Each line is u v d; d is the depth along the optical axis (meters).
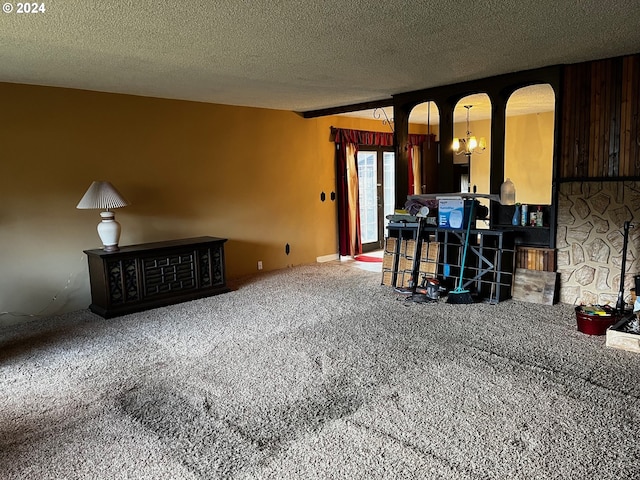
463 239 5.14
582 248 4.61
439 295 5.11
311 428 2.54
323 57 3.83
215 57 3.74
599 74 4.34
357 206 8.03
